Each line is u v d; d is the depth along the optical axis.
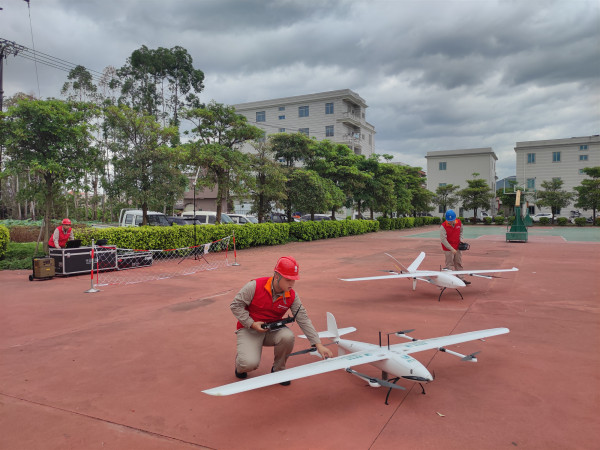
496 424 3.02
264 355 4.63
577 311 6.40
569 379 3.83
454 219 8.39
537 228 35.25
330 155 25.09
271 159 20.47
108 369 4.22
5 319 6.20
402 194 35.16
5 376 4.05
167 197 16.34
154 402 3.46
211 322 5.99
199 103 36.97
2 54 20.36
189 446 2.79
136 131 16.02
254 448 2.74
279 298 3.50
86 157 13.84
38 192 13.42
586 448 2.69
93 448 2.78
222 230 15.84
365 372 4.09
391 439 2.83
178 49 36.16
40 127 12.55
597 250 15.58
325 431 2.95
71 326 5.82
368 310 6.62
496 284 8.76
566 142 45.34
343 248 17.48
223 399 3.50
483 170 52.72
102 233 12.00
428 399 3.45
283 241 19.64
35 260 9.59
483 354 4.53
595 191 37.47
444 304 7.02
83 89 30.48
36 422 3.15
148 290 8.43
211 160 16.56
